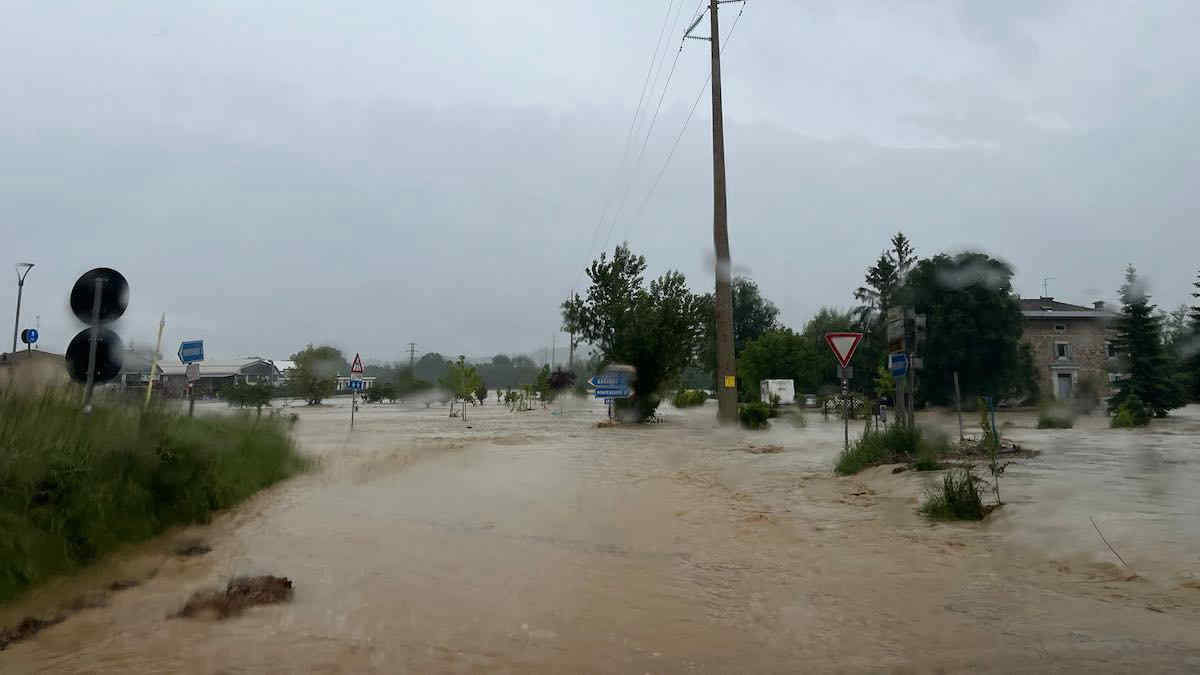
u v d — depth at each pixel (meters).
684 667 3.99
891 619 4.84
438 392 59.34
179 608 5.11
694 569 6.21
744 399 58.53
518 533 7.74
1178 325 42.59
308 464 13.98
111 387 10.33
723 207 29.48
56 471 6.47
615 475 12.87
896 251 70.75
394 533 7.74
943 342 49.41
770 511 9.10
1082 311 62.94
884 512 8.95
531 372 81.69
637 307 33.22
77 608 5.13
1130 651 4.21
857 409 31.58
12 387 7.91
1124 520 7.71
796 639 4.46
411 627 4.65
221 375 69.69
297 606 5.12
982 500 9.21
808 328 81.44
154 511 7.77
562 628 4.65
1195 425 29.14
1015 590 5.50
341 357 61.25
